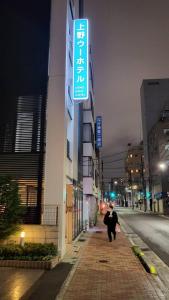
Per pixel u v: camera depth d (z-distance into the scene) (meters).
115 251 12.97
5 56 13.62
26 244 10.67
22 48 13.66
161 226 28.56
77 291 7.18
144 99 78.31
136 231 24.00
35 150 12.54
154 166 66.25
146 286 7.66
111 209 16.77
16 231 10.72
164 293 7.19
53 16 13.94
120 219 39.12
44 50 13.54
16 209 10.30
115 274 8.87
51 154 12.45
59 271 9.15
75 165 17.66
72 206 15.45
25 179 12.31
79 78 15.71
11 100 13.14
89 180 23.45
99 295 6.89
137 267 9.84
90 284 7.77
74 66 15.79
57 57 13.41
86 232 21.11
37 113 12.91
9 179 10.44
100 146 32.66
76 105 18.88
